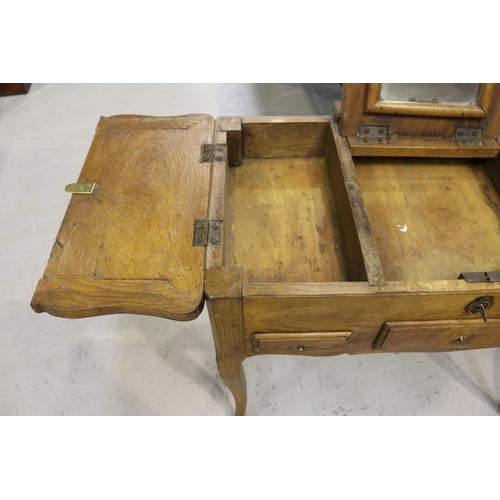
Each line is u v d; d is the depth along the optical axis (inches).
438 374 51.8
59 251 29.5
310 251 35.6
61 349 54.6
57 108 92.4
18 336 55.6
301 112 90.1
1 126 87.4
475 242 34.9
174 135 38.8
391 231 35.7
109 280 27.8
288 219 38.1
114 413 49.4
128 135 38.8
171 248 29.5
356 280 31.3
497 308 29.0
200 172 35.2
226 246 34.2
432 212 37.2
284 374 52.2
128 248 29.6
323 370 52.5
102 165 35.9
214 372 52.7
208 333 56.3
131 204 32.6
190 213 31.9
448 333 31.0
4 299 59.3
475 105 37.1
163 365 53.3
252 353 33.8
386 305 27.7
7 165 78.5
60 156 80.4
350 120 38.1
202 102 94.2
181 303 26.5
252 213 38.6
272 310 27.7
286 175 42.3
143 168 35.6
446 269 33.1
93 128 87.2
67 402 50.2
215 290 26.7
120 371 52.7
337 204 37.9
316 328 30.2
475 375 51.6
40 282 27.7
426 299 27.3
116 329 56.6
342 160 36.4
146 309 26.5
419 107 36.8
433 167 41.4
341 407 49.3
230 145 41.1
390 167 41.4
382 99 37.1
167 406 49.9
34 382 51.8
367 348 34.0
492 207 37.7
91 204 32.7
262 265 34.6
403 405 49.3
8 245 65.6
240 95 96.0
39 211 70.4
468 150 38.4
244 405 44.9
